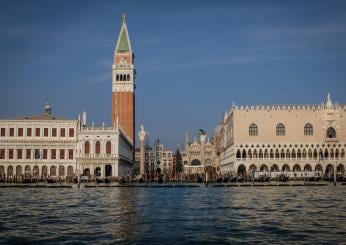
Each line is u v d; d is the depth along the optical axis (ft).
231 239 139.85
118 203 252.83
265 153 612.29
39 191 368.07
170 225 166.91
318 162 607.37
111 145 570.05
